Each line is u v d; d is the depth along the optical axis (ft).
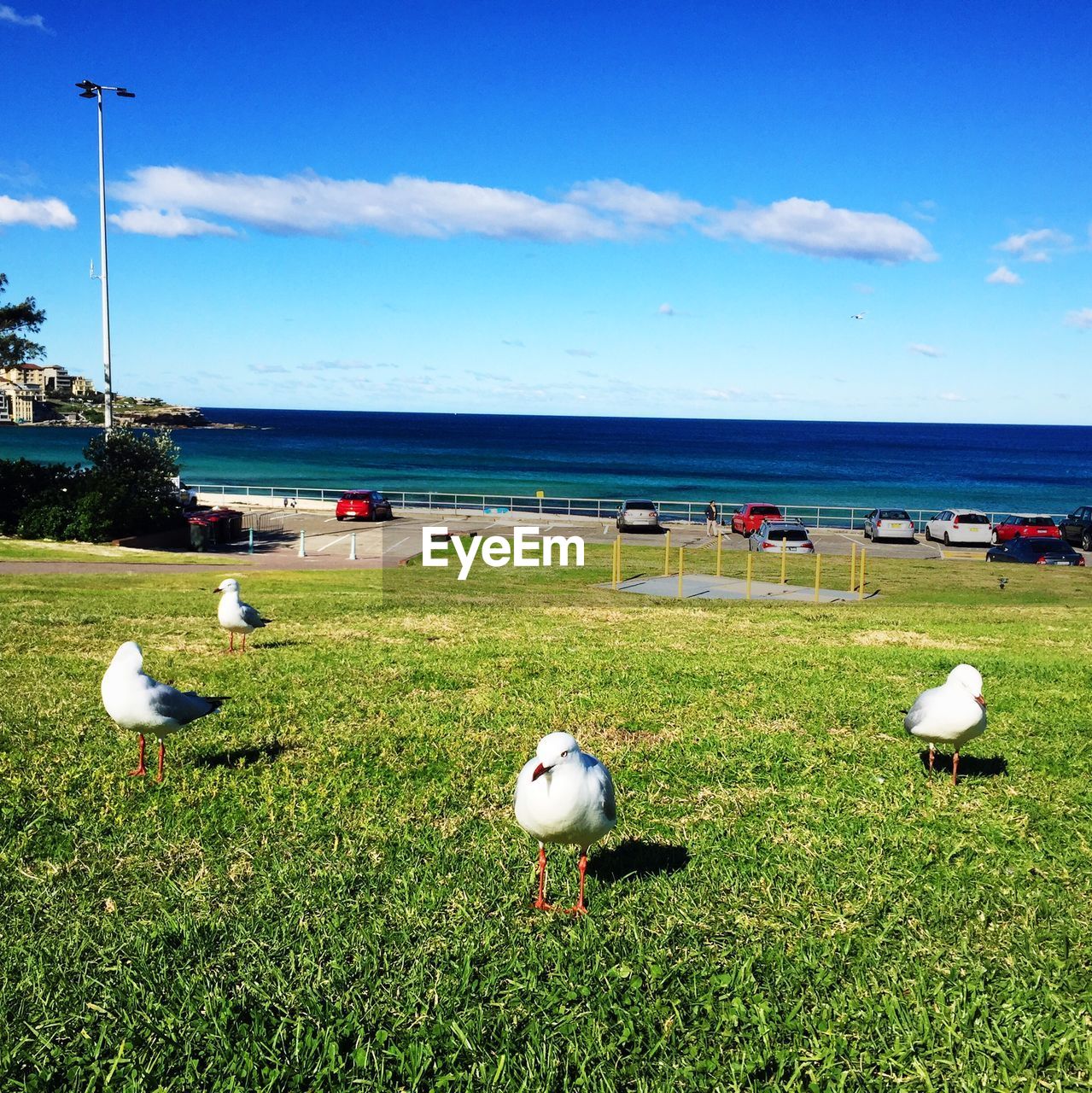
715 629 55.42
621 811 22.88
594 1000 14.71
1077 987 15.15
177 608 60.34
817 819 22.48
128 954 15.87
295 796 23.73
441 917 17.33
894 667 42.11
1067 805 23.71
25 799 23.13
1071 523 140.56
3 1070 12.91
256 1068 12.99
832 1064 13.14
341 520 166.91
